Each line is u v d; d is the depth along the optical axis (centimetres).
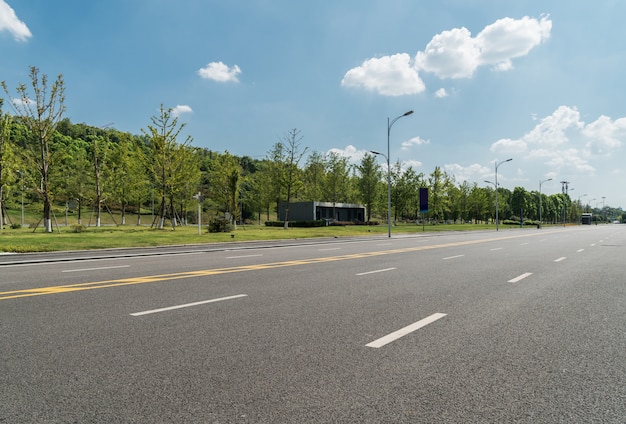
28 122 3272
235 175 4869
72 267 1310
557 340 511
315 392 355
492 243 2647
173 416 313
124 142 6141
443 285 936
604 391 361
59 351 459
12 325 570
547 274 1140
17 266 1350
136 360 432
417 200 7575
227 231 3581
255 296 791
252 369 407
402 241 2922
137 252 1919
